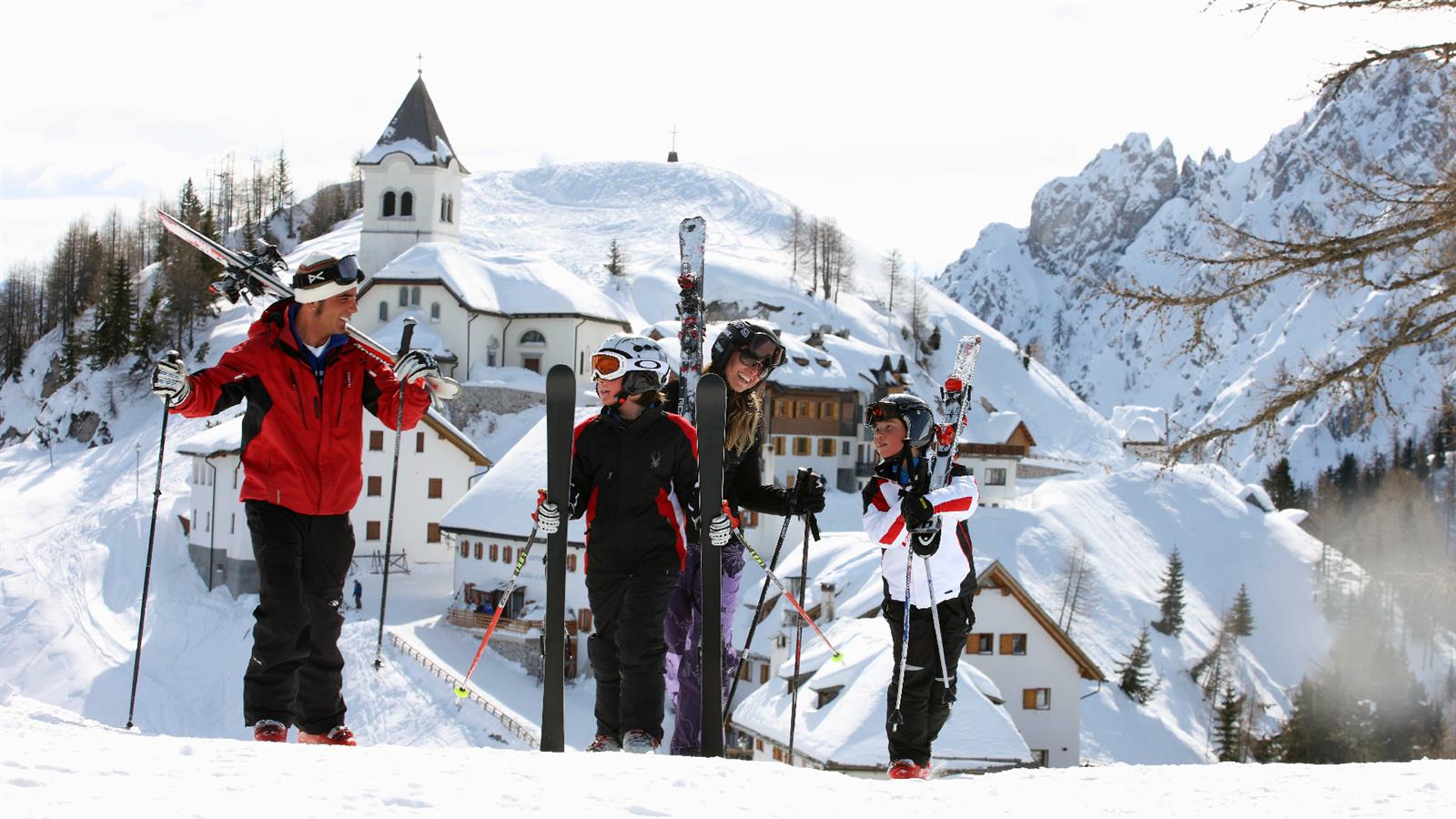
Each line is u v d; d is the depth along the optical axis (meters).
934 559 6.24
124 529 58.22
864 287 150.50
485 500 46.22
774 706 28.06
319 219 144.25
